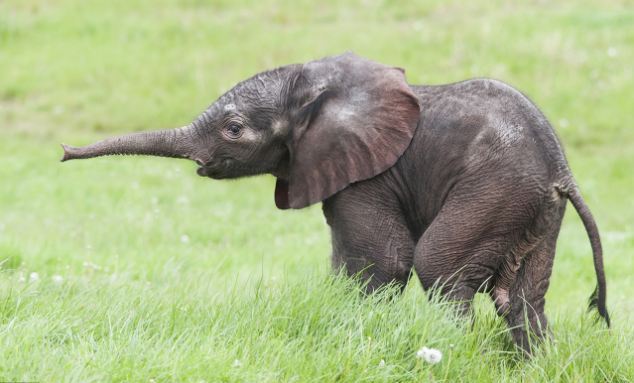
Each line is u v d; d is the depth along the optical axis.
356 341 9.56
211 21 38.28
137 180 25.70
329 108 10.45
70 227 19.75
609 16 36.88
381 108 10.38
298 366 8.96
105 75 34.47
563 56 33.62
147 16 39.19
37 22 38.38
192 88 33.31
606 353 9.97
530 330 10.44
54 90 33.72
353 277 10.50
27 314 9.78
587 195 24.72
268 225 21.33
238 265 16.33
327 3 40.03
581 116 30.61
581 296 14.84
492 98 10.24
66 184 24.81
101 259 15.20
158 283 13.45
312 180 10.50
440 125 10.27
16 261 14.48
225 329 9.55
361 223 10.42
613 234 20.77
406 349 9.58
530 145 9.99
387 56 34.06
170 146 10.66
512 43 34.69
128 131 31.36
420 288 10.95
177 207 22.88
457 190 10.08
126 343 8.88
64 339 9.16
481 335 10.07
